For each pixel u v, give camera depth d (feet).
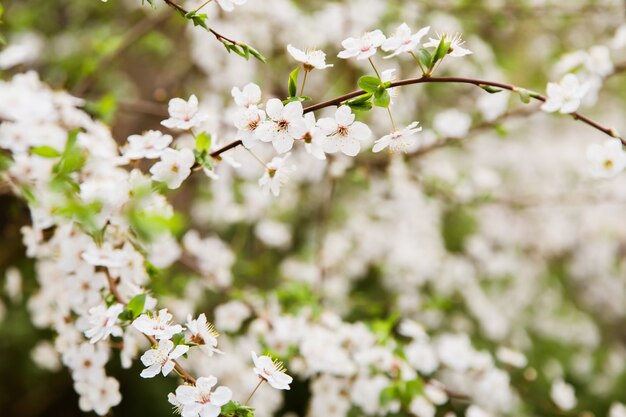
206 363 3.85
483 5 4.83
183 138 3.81
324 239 4.96
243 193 4.99
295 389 5.95
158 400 5.90
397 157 4.26
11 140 3.46
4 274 5.10
